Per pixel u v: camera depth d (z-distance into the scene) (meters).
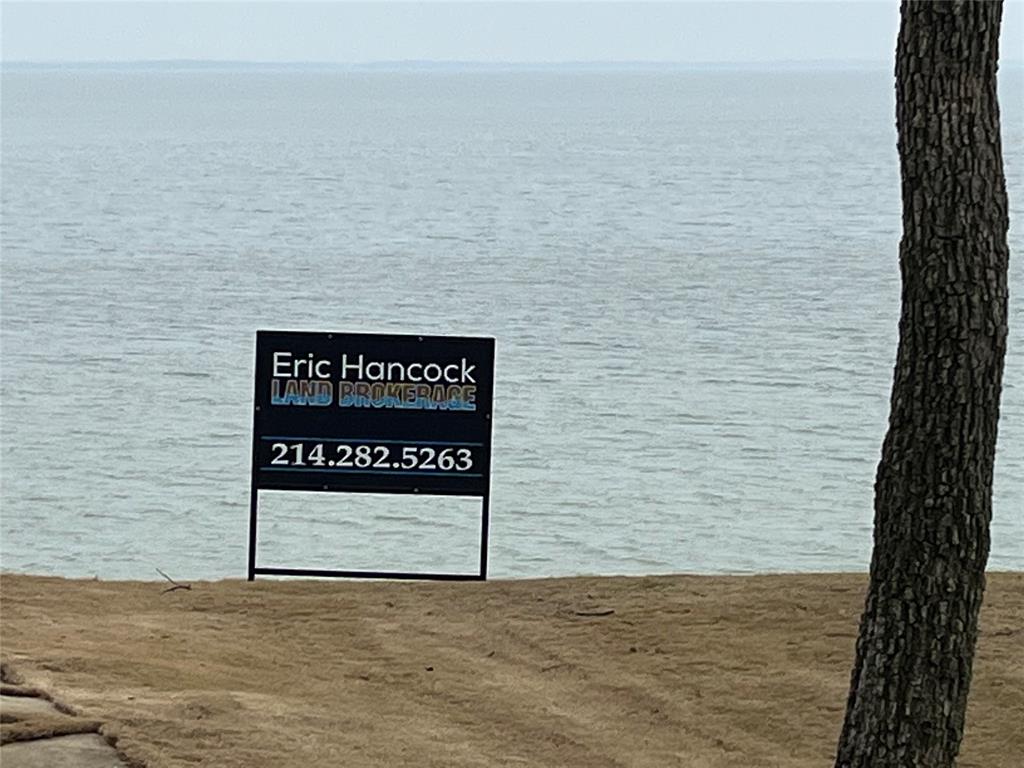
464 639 10.12
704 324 48.34
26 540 24.22
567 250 73.06
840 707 8.69
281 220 89.94
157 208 98.00
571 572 22.28
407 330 47.88
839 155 163.75
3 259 68.62
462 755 7.90
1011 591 10.55
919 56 6.05
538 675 9.38
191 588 11.45
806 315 50.09
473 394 11.43
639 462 29.42
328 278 61.62
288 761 7.47
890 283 58.91
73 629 9.99
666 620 10.23
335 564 22.77
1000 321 6.09
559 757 8.04
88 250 73.00
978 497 6.13
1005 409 33.62
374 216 92.19
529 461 29.39
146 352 43.31
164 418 34.06
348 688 9.07
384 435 11.48
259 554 23.38
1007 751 8.05
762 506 26.20
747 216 92.06
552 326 48.34
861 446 30.95
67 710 7.89
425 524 24.81
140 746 7.41
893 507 6.18
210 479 28.20
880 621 6.22
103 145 193.00
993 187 6.07
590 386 37.78
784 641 9.73
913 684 6.16
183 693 8.51
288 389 11.50
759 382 38.41
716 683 9.11
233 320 49.75
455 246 75.12
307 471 11.53
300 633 10.27
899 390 6.17
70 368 40.56
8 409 34.94
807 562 23.02
